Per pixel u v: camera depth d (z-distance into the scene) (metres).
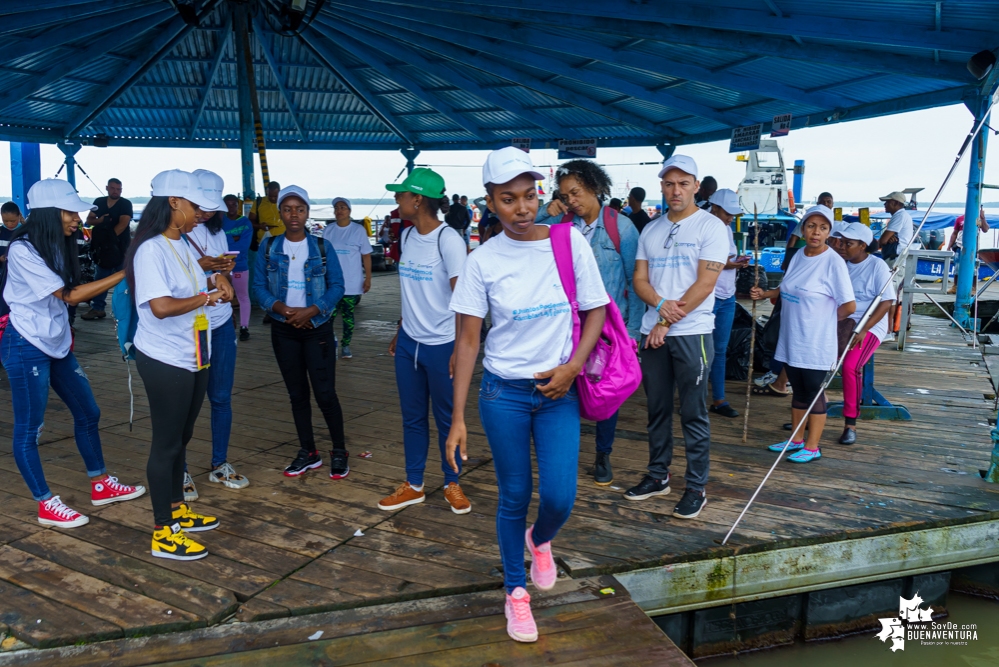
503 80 11.24
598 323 2.32
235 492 3.71
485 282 2.28
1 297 3.12
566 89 11.03
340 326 9.25
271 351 7.52
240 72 11.32
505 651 2.38
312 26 10.24
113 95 11.84
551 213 3.70
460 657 2.35
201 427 4.88
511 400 2.31
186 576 2.82
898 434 4.76
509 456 2.34
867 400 5.19
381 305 11.17
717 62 8.05
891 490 3.75
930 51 6.06
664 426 3.54
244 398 5.65
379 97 13.13
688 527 3.27
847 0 5.32
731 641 3.23
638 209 7.09
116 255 9.22
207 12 8.86
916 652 3.30
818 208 3.96
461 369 2.35
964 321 9.00
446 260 3.22
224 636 2.46
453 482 3.47
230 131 15.27
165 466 2.91
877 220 16.66
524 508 2.42
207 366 3.00
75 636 2.41
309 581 2.79
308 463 4.00
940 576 3.49
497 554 3.03
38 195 3.03
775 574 3.14
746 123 10.59
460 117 13.51
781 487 3.79
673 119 11.54
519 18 7.62
